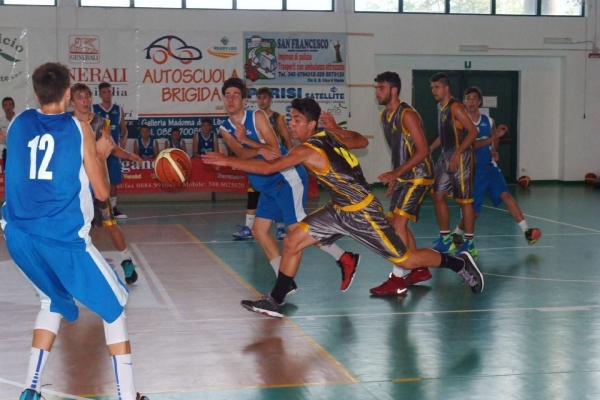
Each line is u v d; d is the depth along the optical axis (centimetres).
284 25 1616
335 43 1642
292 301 609
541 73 1773
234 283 679
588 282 682
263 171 480
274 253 631
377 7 1669
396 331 515
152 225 1085
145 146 1527
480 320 545
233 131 621
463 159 774
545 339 494
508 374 422
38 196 336
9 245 341
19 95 1505
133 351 466
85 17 1527
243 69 1600
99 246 883
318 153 505
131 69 1544
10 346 477
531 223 1098
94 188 348
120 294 354
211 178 1457
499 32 1716
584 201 1406
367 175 1695
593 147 1783
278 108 1630
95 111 1184
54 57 1515
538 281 687
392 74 623
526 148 1784
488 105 1762
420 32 1681
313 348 473
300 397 384
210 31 1577
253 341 489
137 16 1548
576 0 1752
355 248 873
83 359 447
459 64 1733
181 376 418
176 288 655
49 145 337
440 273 730
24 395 345
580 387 400
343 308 584
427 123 1731
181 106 1568
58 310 358
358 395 387
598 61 1762
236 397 383
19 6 1498
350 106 1666
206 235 984
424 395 388
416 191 629
